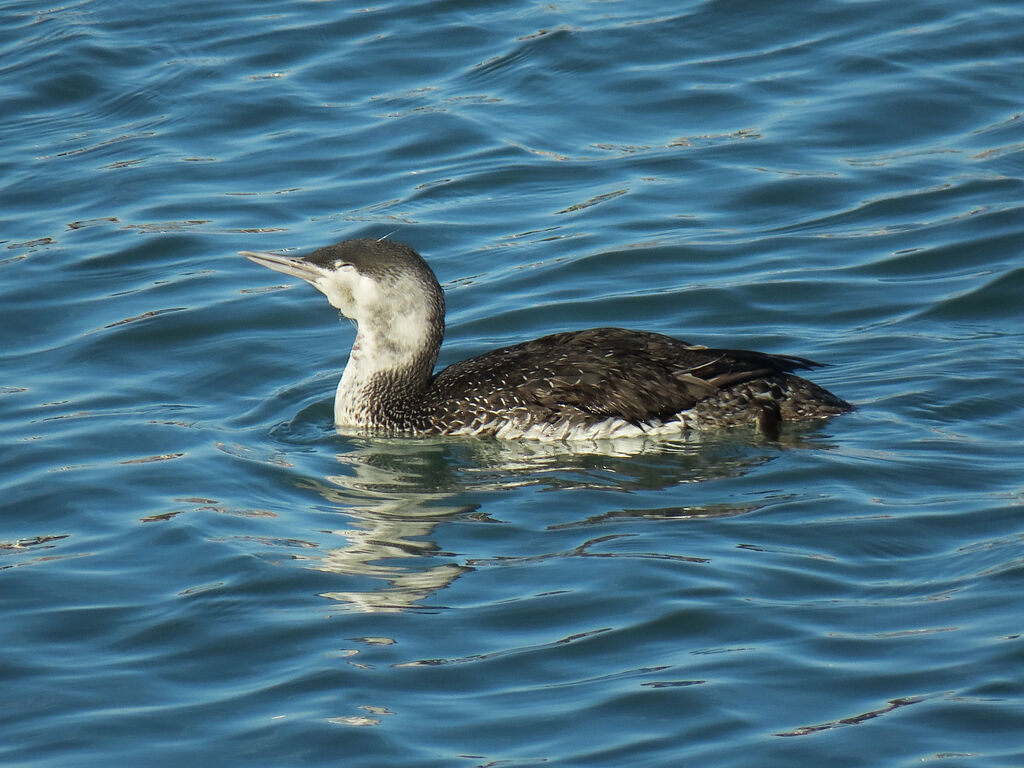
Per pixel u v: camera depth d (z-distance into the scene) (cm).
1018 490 1232
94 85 2172
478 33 2259
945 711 959
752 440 1345
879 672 1002
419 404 1427
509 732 962
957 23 2194
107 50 2242
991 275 1656
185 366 1586
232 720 988
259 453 1395
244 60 2216
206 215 1880
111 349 1617
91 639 1091
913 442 1326
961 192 1834
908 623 1055
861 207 1830
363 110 2094
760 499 1242
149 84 2164
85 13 2353
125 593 1152
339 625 1089
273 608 1116
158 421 1463
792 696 984
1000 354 1491
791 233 1789
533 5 2333
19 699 1020
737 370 1365
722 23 2236
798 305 1642
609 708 979
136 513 1278
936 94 2036
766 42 2191
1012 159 1892
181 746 964
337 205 1894
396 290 1420
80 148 2034
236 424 1466
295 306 1697
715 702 980
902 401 1405
